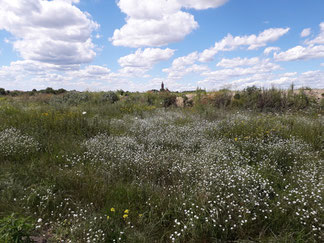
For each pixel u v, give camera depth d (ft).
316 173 12.55
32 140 16.80
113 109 35.47
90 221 8.71
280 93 38.96
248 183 10.58
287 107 35.83
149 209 9.82
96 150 15.78
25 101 46.52
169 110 37.86
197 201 9.55
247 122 22.82
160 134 20.98
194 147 18.15
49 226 8.88
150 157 14.23
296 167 13.73
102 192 10.81
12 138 16.42
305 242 7.79
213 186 10.62
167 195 10.77
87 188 11.10
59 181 11.33
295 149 15.92
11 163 13.69
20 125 20.76
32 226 7.01
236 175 10.94
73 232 8.27
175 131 22.04
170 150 17.17
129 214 9.37
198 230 8.35
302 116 29.50
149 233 8.37
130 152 15.75
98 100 44.42
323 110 34.40
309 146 17.63
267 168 13.02
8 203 9.70
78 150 15.93
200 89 47.42
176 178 12.32
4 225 6.75
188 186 11.05
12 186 10.63
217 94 42.57
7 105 33.55
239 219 8.49
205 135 20.63
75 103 42.60
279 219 8.80
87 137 20.07
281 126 21.53
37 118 23.04
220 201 9.43
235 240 8.23
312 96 40.19
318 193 9.95
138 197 10.65
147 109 37.73
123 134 20.81
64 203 10.06
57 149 16.14
